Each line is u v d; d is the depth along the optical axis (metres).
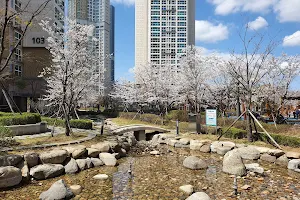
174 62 66.88
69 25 17.11
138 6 71.69
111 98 49.19
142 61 70.25
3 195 7.12
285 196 7.04
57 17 37.19
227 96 25.06
